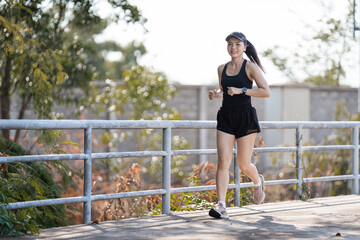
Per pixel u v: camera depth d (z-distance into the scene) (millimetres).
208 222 6254
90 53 11727
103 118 15109
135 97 15008
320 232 5691
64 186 8320
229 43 6391
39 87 8742
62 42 10367
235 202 7672
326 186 12680
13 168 7074
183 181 13602
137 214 7969
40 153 10109
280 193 10969
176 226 6012
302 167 8453
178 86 16141
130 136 14703
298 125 8273
